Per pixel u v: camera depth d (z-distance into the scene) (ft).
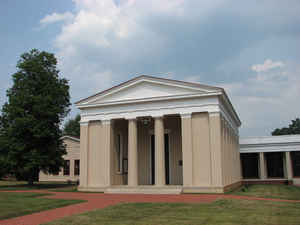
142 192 88.07
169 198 73.10
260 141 151.74
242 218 46.68
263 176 149.28
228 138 105.60
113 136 100.53
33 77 122.01
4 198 74.69
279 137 149.89
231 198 70.90
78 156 167.73
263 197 75.56
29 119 113.39
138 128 110.83
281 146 148.56
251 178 158.10
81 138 102.63
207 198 71.41
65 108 128.06
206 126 87.86
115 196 80.48
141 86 96.27
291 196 79.25
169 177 103.71
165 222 44.65
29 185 127.44
